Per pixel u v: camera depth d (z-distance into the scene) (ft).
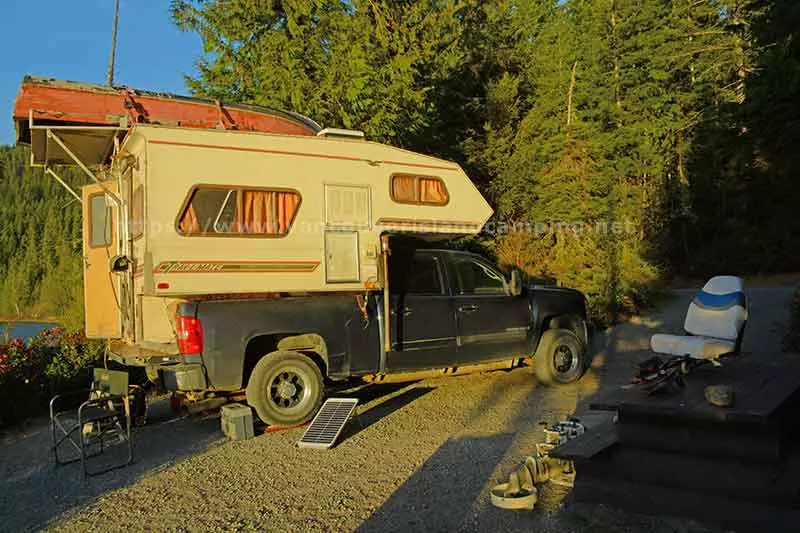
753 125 94.58
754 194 99.14
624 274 57.31
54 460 19.56
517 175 56.95
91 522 14.32
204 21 46.88
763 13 92.63
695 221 97.86
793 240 92.79
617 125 81.92
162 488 16.39
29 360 26.78
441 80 45.39
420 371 24.81
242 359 21.06
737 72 96.63
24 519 14.73
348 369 22.99
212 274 21.74
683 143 95.76
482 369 26.61
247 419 20.90
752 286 82.43
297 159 23.62
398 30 40.14
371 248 25.21
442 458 17.63
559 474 15.31
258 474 17.13
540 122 60.95
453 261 25.89
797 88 90.02
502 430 20.30
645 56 82.89
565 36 73.41
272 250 22.88
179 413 25.11
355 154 25.05
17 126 23.95
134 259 22.70
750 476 12.40
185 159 21.42
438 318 24.76
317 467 17.47
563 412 22.31
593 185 61.98
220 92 46.29
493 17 68.13
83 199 28.19
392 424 21.75
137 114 24.72
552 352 27.07
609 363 32.07
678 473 13.15
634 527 12.61
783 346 30.50
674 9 90.12
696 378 16.40
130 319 23.73
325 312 22.61
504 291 26.84
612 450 13.99
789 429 13.60
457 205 28.19
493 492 14.15
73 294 39.47
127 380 18.99
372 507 14.38
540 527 12.82
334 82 36.52
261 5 44.62
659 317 47.57
